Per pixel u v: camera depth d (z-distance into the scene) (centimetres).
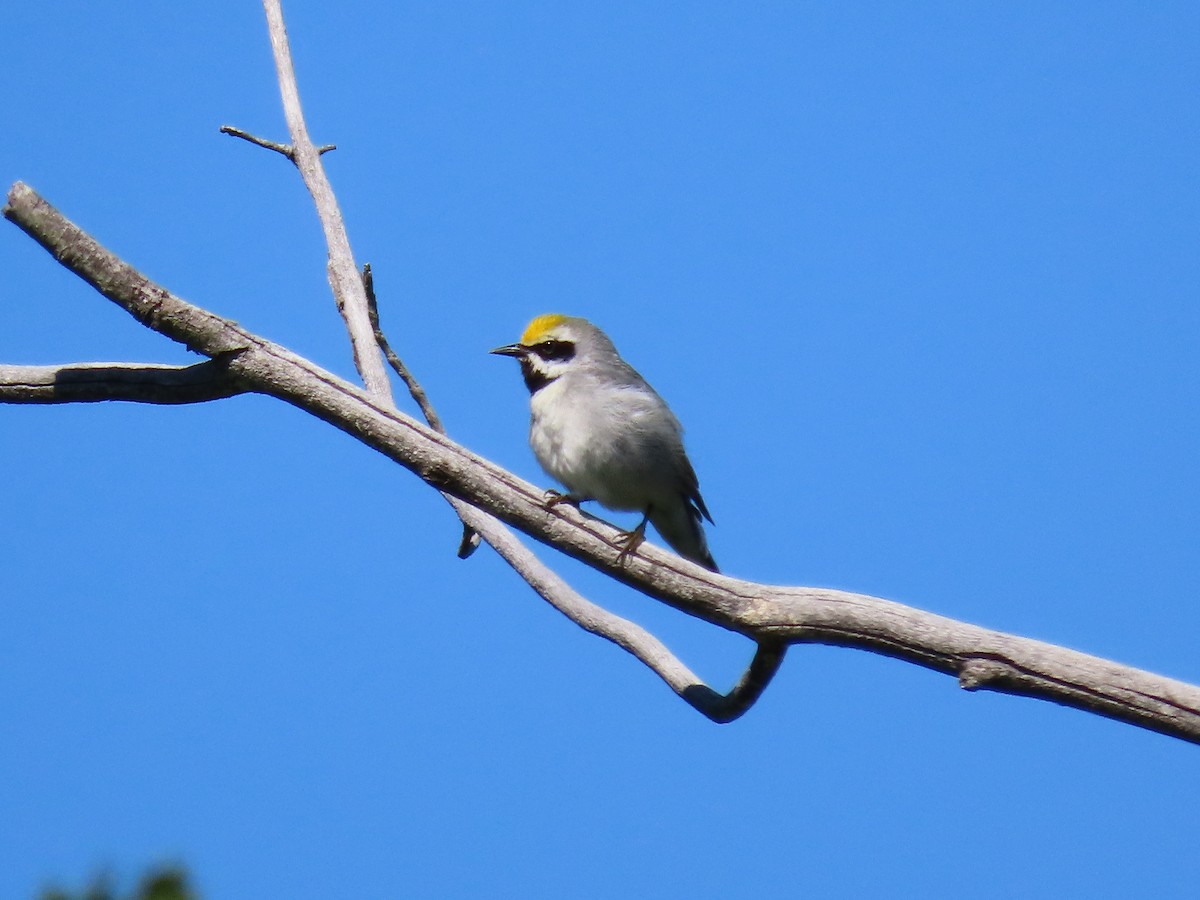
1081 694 947
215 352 1119
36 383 1159
